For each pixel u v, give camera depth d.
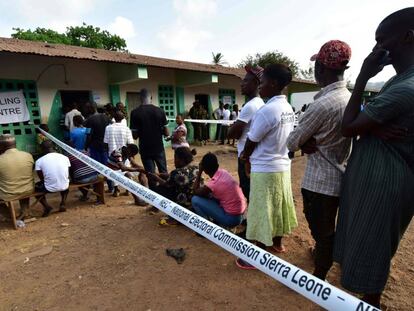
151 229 3.71
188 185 3.71
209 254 3.04
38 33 23.80
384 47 1.50
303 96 22.33
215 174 3.30
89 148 5.56
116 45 27.92
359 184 1.59
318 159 2.05
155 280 2.62
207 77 10.20
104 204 4.92
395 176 1.49
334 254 1.84
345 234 1.76
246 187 3.37
